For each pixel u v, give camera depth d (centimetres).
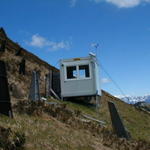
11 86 1648
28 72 2198
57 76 2311
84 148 1070
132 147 1421
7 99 1053
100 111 2219
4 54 2091
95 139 1273
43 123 1170
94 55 2206
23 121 1073
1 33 2411
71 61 2216
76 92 2177
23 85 1895
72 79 2195
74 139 1119
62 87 2197
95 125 1555
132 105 3525
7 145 778
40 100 1595
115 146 1302
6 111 1041
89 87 2173
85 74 2217
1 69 1048
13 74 1923
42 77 2314
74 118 1505
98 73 2288
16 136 824
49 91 2200
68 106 1911
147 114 3391
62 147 974
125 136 1565
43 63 2769
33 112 1292
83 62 2198
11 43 2467
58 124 1266
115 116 1598
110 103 1620
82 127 1391
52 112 1418
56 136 1056
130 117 2688
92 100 2359
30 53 2669
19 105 1319
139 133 2083
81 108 2033
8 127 897
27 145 863
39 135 986
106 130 1559
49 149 910
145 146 1515
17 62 2142
